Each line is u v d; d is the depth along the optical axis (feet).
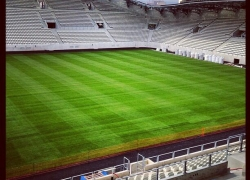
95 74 128.98
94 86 109.60
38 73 126.62
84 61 159.43
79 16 227.61
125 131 71.82
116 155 61.36
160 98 97.66
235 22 200.85
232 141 68.49
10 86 105.50
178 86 113.19
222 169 43.04
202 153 55.16
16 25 197.36
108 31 224.94
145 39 227.20
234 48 177.37
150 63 159.12
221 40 191.11
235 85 116.88
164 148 65.26
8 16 200.23
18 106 85.81
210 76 131.54
